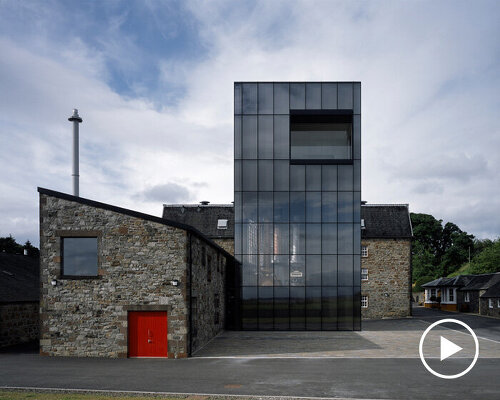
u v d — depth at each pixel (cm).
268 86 2436
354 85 2411
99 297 1489
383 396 955
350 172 2373
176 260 1477
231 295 2436
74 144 2333
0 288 1822
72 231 1525
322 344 1761
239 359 1409
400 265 3200
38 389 1009
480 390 1009
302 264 2334
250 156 2400
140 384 1061
